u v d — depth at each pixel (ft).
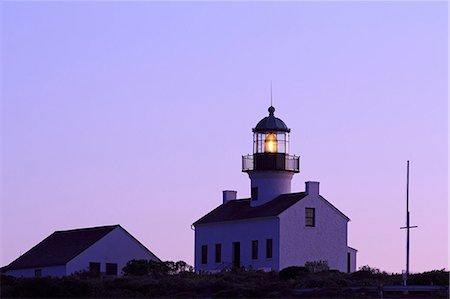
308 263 557.33
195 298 411.13
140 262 568.00
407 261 497.05
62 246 602.03
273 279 505.66
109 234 593.01
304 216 578.25
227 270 568.00
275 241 570.05
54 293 404.57
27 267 597.93
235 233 598.75
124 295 414.21
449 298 392.88
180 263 584.40
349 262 598.34
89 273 554.05
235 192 643.86
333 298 398.42
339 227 588.50
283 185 602.85
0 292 408.46
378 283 456.86
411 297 399.65
